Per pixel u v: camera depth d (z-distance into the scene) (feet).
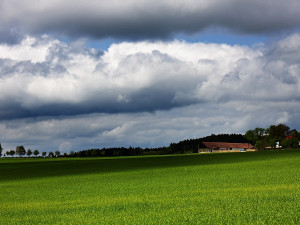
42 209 73.10
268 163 177.47
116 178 148.77
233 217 50.03
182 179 126.82
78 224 53.11
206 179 120.47
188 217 52.21
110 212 62.85
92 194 98.12
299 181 96.07
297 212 50.14
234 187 92.38
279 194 68.90
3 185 145.38
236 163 197.77
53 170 231.91
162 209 62.08
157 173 162.71
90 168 232.53
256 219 48.14
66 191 110.42
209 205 62.18
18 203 88.28
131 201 75.61
